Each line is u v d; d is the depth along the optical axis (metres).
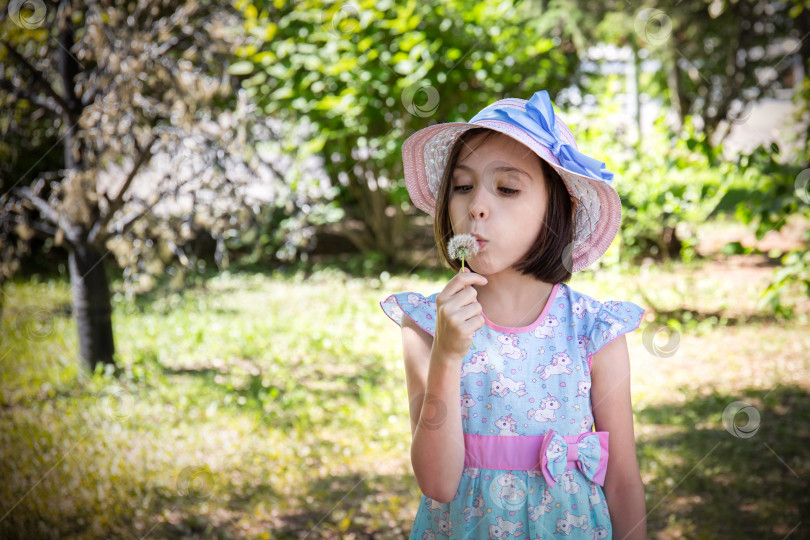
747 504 2.17
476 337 1.07
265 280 4.83
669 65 3.91
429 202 1.23
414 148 1.17
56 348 3.39
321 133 4.33
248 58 3.96
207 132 3.47
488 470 1.03
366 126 4.33
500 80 4.38
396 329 3.90
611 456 1.06
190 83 3.23
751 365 3.04
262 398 3.04
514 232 1.01
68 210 3.27
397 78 4.12
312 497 2.29
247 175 3.70
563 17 4.34
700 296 3.72
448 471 0.99
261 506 2.25
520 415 1.04
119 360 3.39
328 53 4.06
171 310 4.13
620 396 1.06
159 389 3.11
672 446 2.48
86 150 3.28
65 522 2.17
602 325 1.06
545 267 1.05
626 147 3.65
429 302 1.11
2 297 3.71
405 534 2.10
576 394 1.05
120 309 4.06
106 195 3.34
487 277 1.08
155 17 3.42
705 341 3.29
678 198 3.34
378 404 2.96
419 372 1.08
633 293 3.62
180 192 3.48
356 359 3.52
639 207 3.41
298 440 2.66
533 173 1.03
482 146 1.03
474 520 1.03
